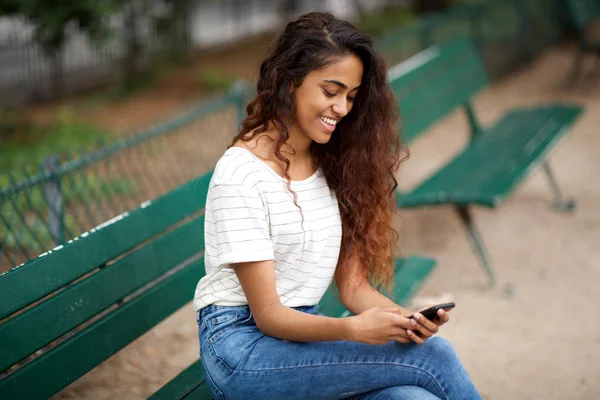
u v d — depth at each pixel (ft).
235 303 7.32
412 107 15.67
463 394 6.99
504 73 30.48
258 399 7.01
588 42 27.84
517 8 31.12
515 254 15.34
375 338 6.76
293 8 44.50
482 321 12.66
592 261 14.94
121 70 32.63
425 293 13.70
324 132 7.22
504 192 12.96
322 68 7.01
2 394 6.68
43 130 25.35
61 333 7.31
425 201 13.12
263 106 7.27
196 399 7.65
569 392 10.52
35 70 31.17
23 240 13.88
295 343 7.06
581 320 12.63
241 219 6.88
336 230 7.68
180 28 34.81
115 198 15.69
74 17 25.53
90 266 7.80
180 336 12.48
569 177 19.72
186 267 9.20
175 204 9.28
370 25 41.83
